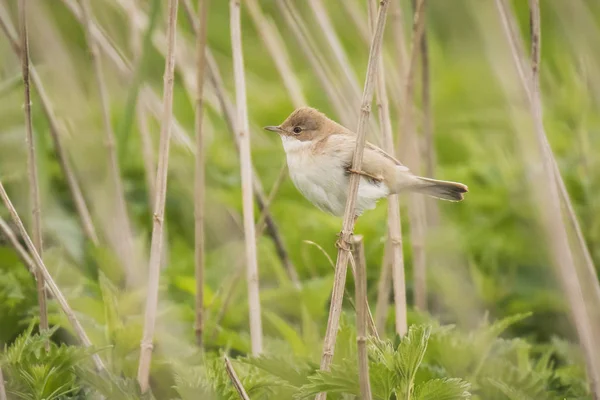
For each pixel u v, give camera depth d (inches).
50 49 460.8
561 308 412.8
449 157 569.9
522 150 458.3
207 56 411.8
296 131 343.3
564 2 504.7
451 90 618.5
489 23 485.4
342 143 327.9
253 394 291.6
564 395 319.3
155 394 325.4
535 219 445.1
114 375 296.8
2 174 419.2
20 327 351.9
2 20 363.6
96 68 389.4
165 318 348.8
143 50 349.7
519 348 336.5
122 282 385.4
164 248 433.7
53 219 423.5
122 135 362.9
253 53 653.9
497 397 309.0
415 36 366.6
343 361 257.0
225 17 646.5
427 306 434.9
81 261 419.5
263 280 431.8
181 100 551.2
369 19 332.2
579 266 378.9
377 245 438.6
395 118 546.3
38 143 399.9
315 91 590.9
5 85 388.2
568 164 476.1
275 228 421.4
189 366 299.1
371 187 321.7
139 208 471.2
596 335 344.5
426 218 454.0
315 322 374.9
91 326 327.9
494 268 442.0
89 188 447.8
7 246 397.7
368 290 427.8
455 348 314.5
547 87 590.2
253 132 540.4
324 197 333.4
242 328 395.5
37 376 277.0
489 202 480.4
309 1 439.2
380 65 340.5
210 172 479.5
